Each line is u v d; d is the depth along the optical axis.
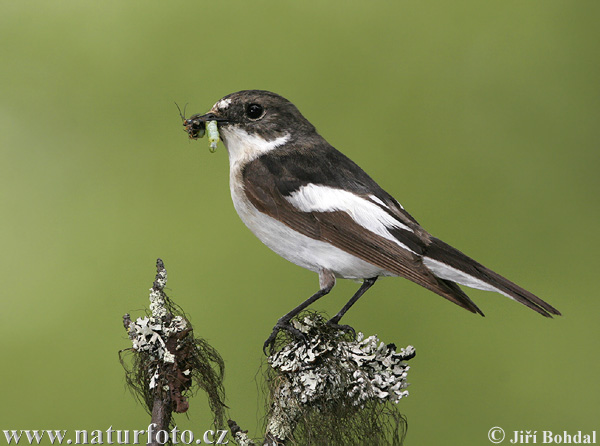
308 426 2.54
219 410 2.54
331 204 2.58
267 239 2.59
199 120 2.59
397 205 2.59
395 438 2.54
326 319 2.57
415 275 2.57
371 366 2.54
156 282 2.54
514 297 2.57
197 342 2.54
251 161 2.59
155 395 2.53
